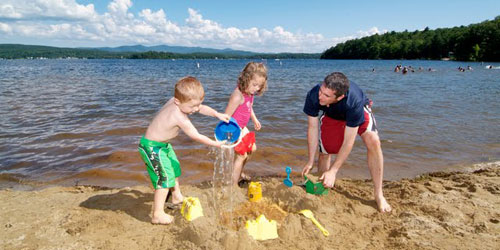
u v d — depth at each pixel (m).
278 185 3.93
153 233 2.93
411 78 22.88
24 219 3.14
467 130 7.14
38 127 7.03
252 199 3.62
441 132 6.96
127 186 4.32
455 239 2.72
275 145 6.05
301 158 5.47
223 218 3.25
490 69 35.34
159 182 3.15
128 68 45.47
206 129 6.99
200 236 2.68
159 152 3.18
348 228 3.02
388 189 4.07
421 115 8.71
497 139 6.45
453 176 4.52
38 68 42.84
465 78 22.42
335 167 3.39
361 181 4.50
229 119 3.53
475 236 2.76
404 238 2.76
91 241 2.76
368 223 3.13
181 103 3.15
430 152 5.72
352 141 3.29
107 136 6.38
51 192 3.96
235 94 3.89
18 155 5.33
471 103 10.70
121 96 12.03
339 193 3.94
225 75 27.16
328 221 3.12
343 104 3.26
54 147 5.72
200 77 24.19
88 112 8.70
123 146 5.77
